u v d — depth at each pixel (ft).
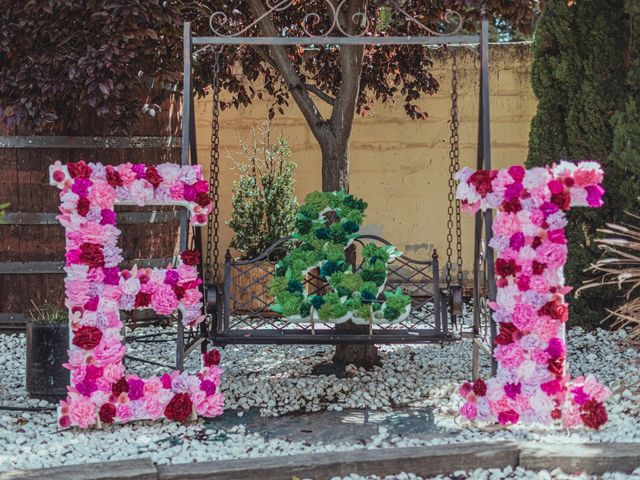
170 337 23.61
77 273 15.08
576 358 21.02
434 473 13.21
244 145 27.81
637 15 22.59
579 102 23.85
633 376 18.60
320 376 18.97
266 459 13.07
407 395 17.71
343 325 19.01
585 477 13.08
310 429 15.52
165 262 25.02
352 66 19.63
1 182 23.29
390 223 28.60
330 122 20.10
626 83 23.41
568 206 14.94
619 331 23.26
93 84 19.27
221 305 17.15
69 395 15.15
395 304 16.34
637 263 22.45
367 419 16.12
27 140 23.20
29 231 23.50
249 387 18.17
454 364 20.51
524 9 18.79
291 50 24.43
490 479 13.05
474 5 17.08
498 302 15.11
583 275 24.09
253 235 26.07
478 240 17.72
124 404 15.17
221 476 12.75
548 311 14.89
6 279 23.58
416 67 24.00
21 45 19.92
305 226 17.47
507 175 15.05
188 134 16.58
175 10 19.81
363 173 28.48
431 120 28.43
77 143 23.48
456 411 16.51
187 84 16.62
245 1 22.22
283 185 26.30
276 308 16.65
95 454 14.07
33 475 12.42
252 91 25.89
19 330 23.73
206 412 15.60
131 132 22.35
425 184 28.55
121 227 23.99
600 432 14.92
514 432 15.06
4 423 15.93
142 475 12.53
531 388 14.87
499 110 28.45
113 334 15.24
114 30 19.29
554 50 24.23
